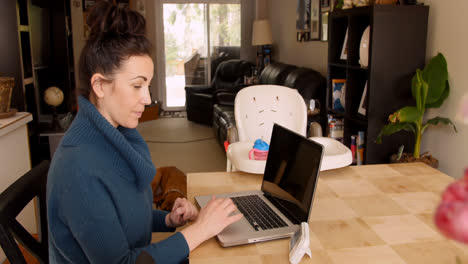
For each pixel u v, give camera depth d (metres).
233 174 1.81
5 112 2.64
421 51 2.83
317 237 1.21
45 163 1.35
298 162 1.32
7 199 1.10
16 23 3.12
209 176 1.78
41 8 4.01
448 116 2.70
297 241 1.09
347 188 1.61
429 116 2.88
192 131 6.46
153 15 7.92
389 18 2.76
